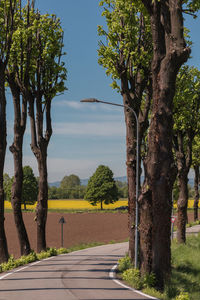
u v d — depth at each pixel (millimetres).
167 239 15500
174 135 31172
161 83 15383
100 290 14422
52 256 27297
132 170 21578
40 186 27484
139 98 22047
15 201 24750
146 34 21500
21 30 24062
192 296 14562
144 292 14180
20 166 24875
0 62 22438
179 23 14898
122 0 20875
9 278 17344
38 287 14969
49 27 26250
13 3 23469
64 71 26984
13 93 25109
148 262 16000
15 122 24969
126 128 22141
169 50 15086
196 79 29078
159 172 15422
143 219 16266
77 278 17406
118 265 22125
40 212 27453
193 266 22547
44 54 25906
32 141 27594
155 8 15266
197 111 30516
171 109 15539
